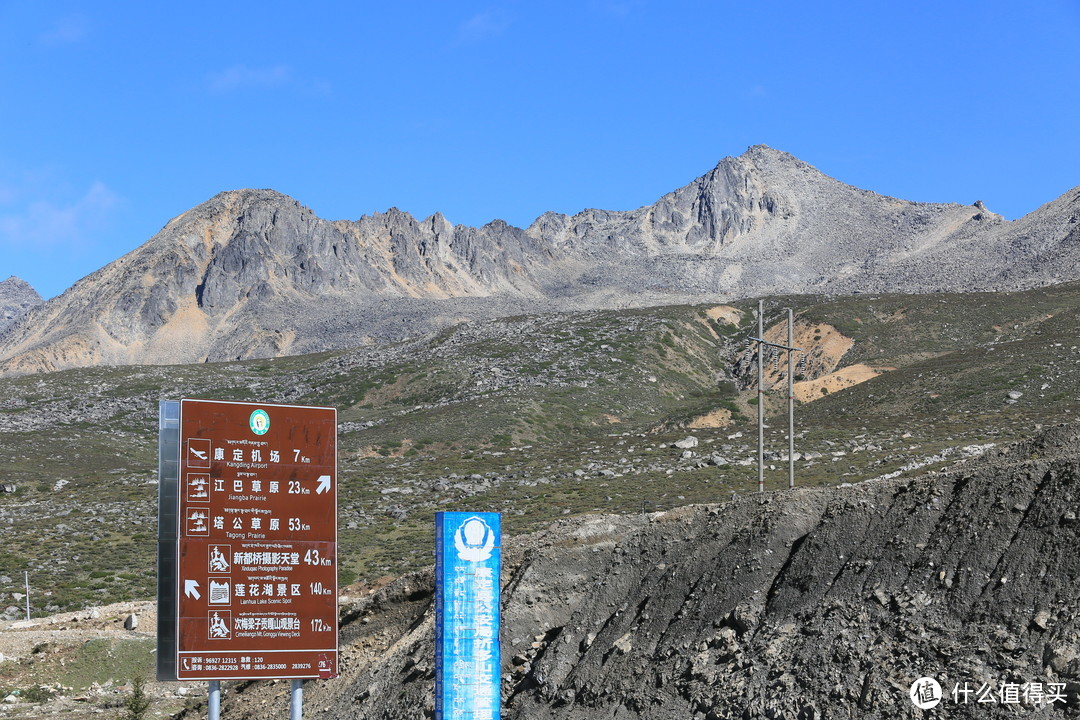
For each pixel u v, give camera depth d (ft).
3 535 256.52
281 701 108.27
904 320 545.85
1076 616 59.62
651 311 625.41
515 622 91.20
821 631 68.90
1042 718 56.24
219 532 90.94
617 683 77.51
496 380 498.28
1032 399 293.84
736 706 67.72
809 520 80.23
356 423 447.01
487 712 78.38
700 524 89.25
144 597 199.21
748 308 649.20
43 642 145.89
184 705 131.13
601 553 94.58
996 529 67.21
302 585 92.68
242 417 92.79
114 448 446.19
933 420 277.23
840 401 357.41
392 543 220.64
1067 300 552.41
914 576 68.44
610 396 463.42
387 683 97.50
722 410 394.93
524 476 271.90
